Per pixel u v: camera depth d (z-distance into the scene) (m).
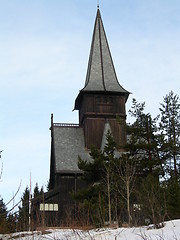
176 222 12.80
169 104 43.50
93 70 49.59
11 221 10.62
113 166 27.62
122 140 44.66
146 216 19.16
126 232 12.52
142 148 30.48
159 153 31.17
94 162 28.62
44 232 14.16
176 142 36.88
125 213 22.88
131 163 27.38
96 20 53.91
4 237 10.52
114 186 24.83
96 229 14.43
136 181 26.28
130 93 47.41
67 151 44.94
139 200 21.16
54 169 43.97
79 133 47.59
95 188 27.02
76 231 13.05
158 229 12.21
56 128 47.62
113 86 48.00
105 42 52.31
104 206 21.95
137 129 31.16
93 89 47.09
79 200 28.20
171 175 33.03
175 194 20.27
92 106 46.53
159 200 19.59
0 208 8.51
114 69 50.19
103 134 45.56
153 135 31.05
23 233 13.08
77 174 42.50
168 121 43.09
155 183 22.86
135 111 32.22
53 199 40.69
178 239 10.34
